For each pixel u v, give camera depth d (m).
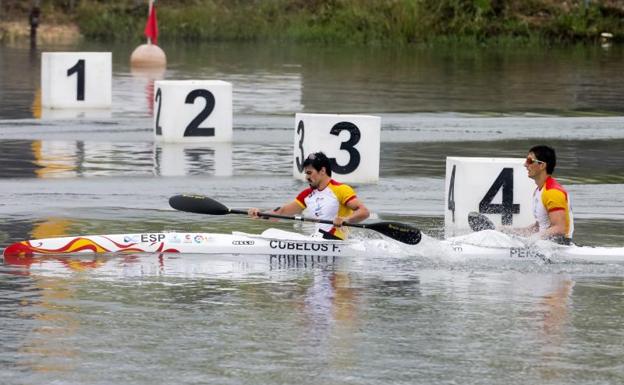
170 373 29.25
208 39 178.50
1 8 182.75
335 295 37.44
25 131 77.81
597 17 183.25
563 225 42.94
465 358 30.81
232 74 123.38
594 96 107.06
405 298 37.19
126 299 36.41
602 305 36.66
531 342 32.41
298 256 43.31
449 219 50.62
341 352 31.17
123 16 178.88
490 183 49.31
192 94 74.12
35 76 117.38
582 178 62.81
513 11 185.75
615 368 30.19
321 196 43.91
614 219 51.66
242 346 31.58
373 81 119.06
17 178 59.50
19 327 33.00
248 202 54.28
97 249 42.94
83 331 32.78
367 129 59.72
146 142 74.06
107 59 92.12
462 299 37.16
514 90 111.75
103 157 67.12
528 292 38.22
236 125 83.00
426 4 181.50
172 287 38.09
